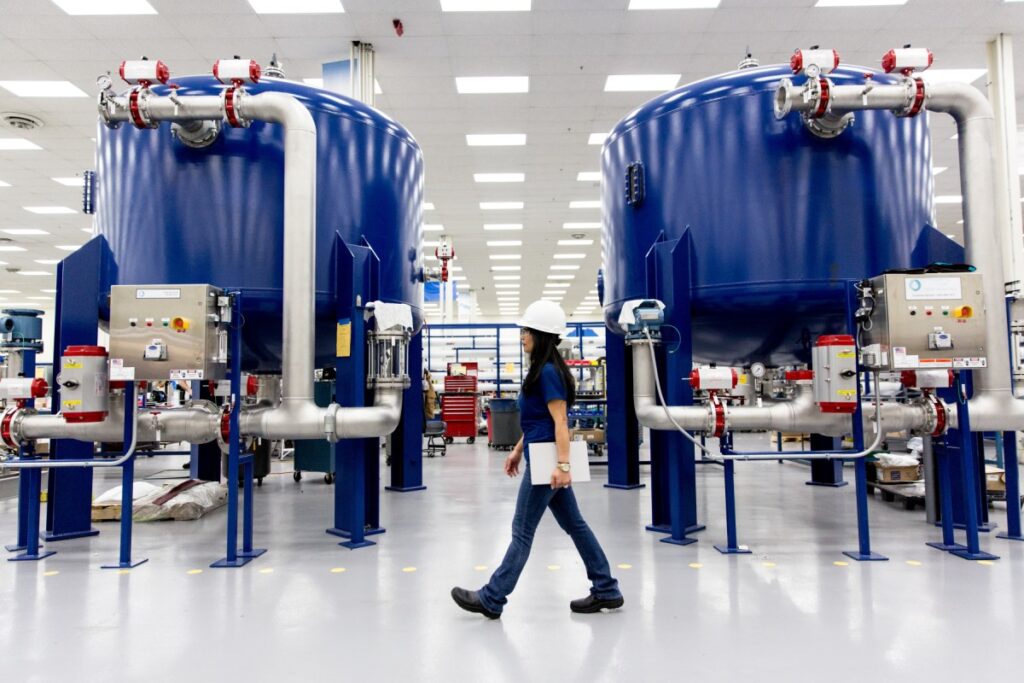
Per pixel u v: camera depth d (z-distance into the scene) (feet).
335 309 13.19
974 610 8.52
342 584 9.96
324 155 13.09
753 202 12.07
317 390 22.33
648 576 10.19
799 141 11.89
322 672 6.82
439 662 7.04
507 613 8.57
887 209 12.01
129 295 10.84
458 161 35.78
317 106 13.17
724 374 11.61
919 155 12.53
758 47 24.20
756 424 11.75
